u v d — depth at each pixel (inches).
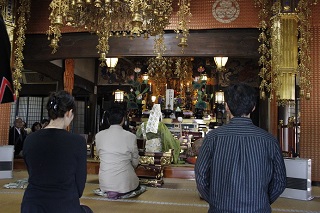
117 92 410.0
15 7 289.1
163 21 237.6
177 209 161.3
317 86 257.8
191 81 464.4
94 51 298.7
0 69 77.5
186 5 255.3
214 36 279.6
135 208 161.0
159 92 462.0
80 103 543.5
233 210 73.4
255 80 468.1
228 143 76.2
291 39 250.8
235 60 476.1
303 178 192.1
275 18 253.3
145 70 495.2
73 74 408.2
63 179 79.3
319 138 255.0
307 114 258.5
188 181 253.4
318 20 259.3
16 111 463.2
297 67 251.1
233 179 74.0
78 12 232.1
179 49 282.2
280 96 249.3
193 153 286.8
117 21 251.3
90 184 225.3
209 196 79.3
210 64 482.0
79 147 83.1
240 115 79.9
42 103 521.0
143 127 252.1
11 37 285.3
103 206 162.9
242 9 272.2
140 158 227.6
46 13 300.7
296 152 285.1
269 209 76.6
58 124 87.0
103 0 210.2
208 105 451.8
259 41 265.1
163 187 223.1
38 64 358.6
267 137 76.9
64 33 300.8
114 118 187.6
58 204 77.6
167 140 249.4
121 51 290.2
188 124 365.7
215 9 275.4
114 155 182.2
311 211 163.6
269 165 76.5
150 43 287.7
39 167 79.5
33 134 84.4
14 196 180.9
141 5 200.1
